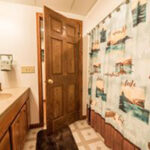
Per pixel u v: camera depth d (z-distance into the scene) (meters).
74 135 1.67
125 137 1.09
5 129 0.81
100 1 1.61
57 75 1.73
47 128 1.65
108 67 1.37
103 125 1.53
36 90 1.84
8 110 0.83
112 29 1.27
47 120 1.64
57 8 1.84
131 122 1.02
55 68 1.69
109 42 1.34
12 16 1.66
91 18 1.88
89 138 1.60
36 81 1.83
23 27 1.71
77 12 1.97
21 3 1.67
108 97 1.37
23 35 1.72
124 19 1.08
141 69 0.91
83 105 2.22
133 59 0.99
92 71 1.84
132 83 1.01
